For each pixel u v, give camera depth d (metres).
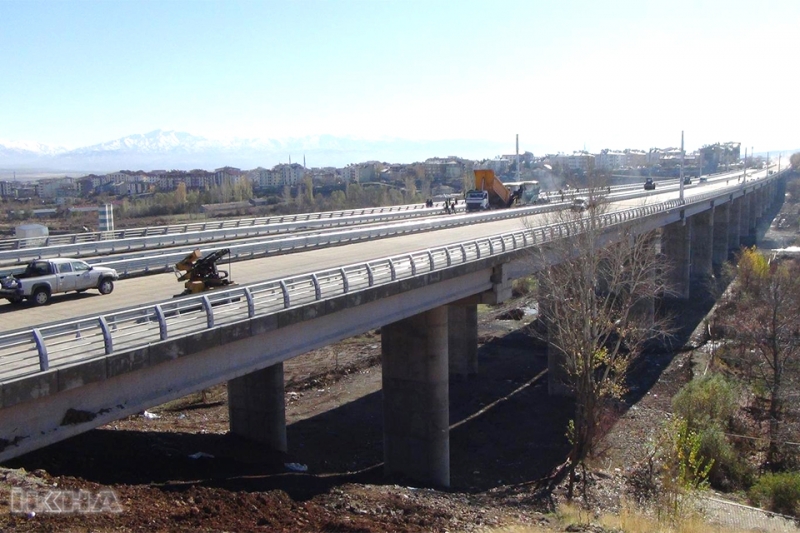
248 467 29.17
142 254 35.19
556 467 34.97
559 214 45.50
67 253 35.53
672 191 106.38
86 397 16.14
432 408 32.03
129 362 16.48
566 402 45.47
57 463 23.86
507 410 44.16
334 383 48.22
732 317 57.34
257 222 52.12
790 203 185.12
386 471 33.19
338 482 27.50
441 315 32.03
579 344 31.66
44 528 14.31
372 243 42.97
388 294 26.50
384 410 33.28
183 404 41.66
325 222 55.41
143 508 17.47
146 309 17.44
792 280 56.72
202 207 140.88
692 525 22.70
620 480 32.03
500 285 36.12
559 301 35.72
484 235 47.44
